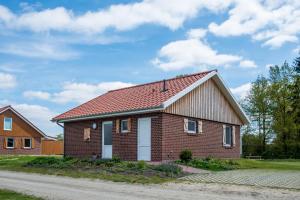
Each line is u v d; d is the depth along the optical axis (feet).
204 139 81.92
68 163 68.59
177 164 65.77
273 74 168.76
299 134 161.89
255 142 175.01
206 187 44.75
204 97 83.20
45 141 186.60
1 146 161.17
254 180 49.85
